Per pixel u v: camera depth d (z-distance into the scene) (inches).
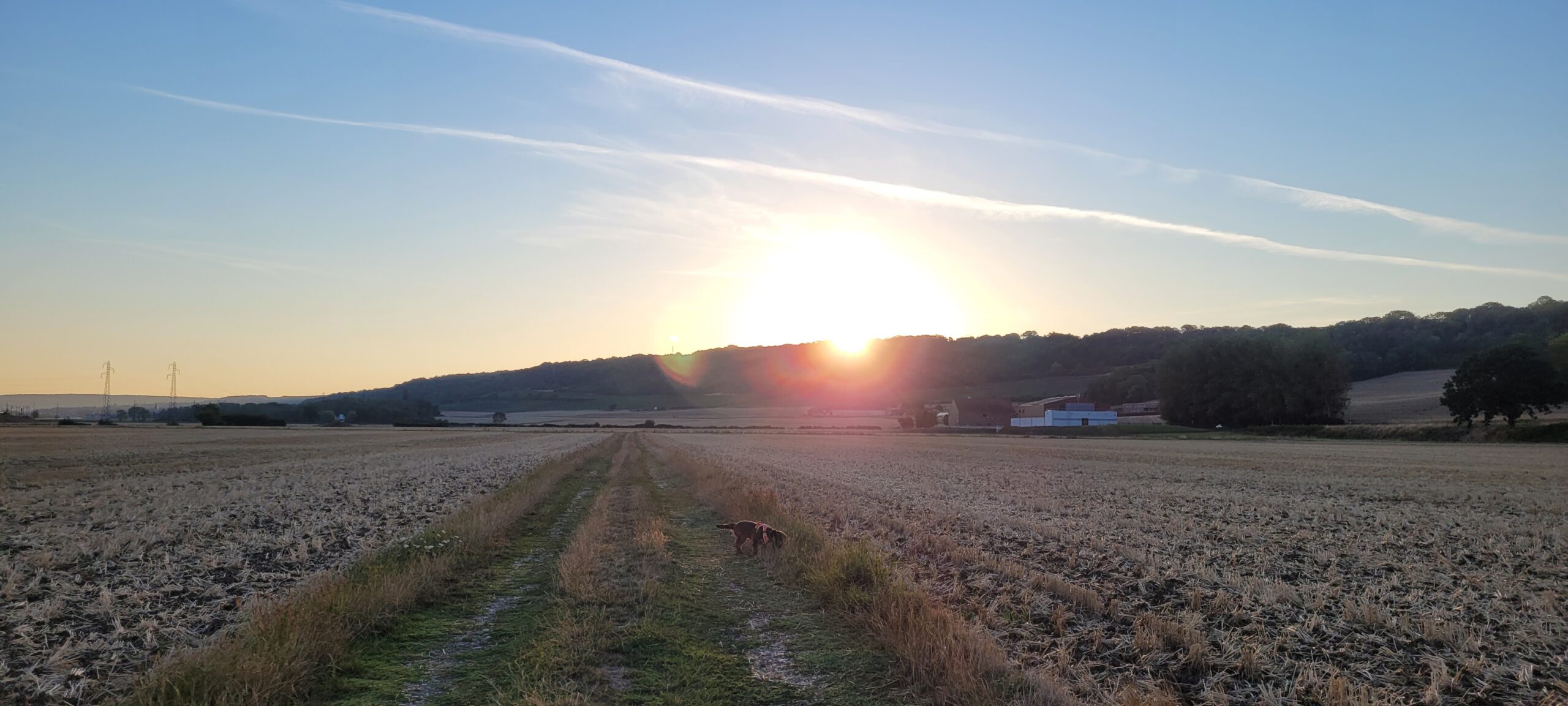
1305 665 323.9
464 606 427.2
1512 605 422.3
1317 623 382.3
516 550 607.8
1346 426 3063.5
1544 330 5142.7
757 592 466.9
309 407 6732.3
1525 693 297.7
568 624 373.4
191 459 1784.0
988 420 4409.5
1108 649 352.8
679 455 1882.4
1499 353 2696.9
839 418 6230.3
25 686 291.0
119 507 885.2
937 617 356.2
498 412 6550.2
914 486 1130.7
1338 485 1164.5
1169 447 2444.6
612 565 534.6
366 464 1652.3
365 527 724.7
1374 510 860.0
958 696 281.1
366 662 327.6
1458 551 597.6
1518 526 727.7
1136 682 309.6
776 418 6348.4
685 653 341.7
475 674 316.8
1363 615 389.4
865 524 729.6
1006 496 990.4
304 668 297.7
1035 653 345.7
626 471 1523.1
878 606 386.0
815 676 317.1
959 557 546.6
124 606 413.7
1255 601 430.0
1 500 974.4
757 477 1274.6
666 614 403.9
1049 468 1531.7
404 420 6722.4
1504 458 1781.5
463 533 606.5
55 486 1168.2
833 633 375.6
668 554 576.1
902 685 306.0
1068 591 437.7
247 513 819.4
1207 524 743.7
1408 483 1202.6
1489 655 340.5
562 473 1392.7
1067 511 834.8
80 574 502.3
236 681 271.6
